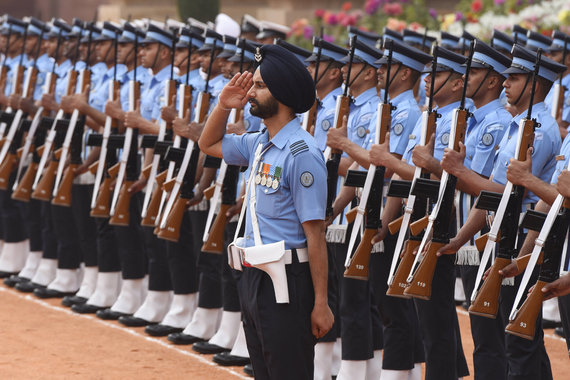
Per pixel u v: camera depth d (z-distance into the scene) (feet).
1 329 64.59
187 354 59.11
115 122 65.82
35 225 80.28
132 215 67.67
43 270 78.13
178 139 57.41
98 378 53.06
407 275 43.19
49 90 74.13
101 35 73.00
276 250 34.47
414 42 65.82
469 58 42.22
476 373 43.91
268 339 34.91
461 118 41.70
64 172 71.20
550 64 42.88
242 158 38.24
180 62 64.44
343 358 49.75
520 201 39.24
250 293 35.32
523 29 66.03
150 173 61.31
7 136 76.33
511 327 37.78
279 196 35.04
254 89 35.32
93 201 65.98
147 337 63.31
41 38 77.51
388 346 47.83
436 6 120.26
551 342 62.59
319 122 53.21
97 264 72.38
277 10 152.66
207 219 56.90
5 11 197.26
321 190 34.83
